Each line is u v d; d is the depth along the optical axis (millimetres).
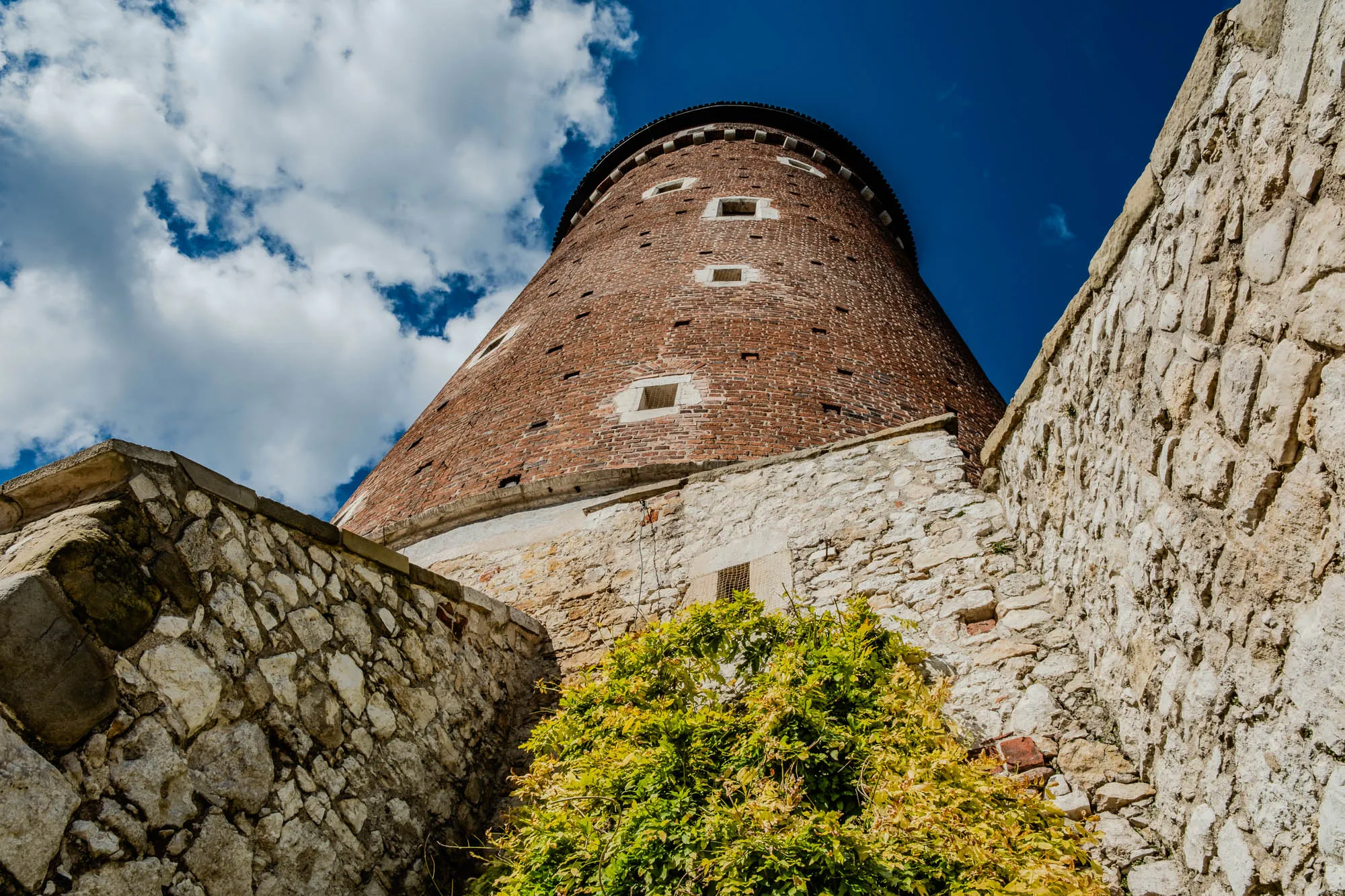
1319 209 3051
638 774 4922
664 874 4344
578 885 4551
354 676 5453
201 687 4406
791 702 5008
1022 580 6109
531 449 11266
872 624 5836
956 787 4332
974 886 3852
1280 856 3344
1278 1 3340
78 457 4496
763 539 7613
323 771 4930
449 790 5859
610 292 14828
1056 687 5289
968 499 6996
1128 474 4527
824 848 4086
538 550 8906
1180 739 4152
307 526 5566
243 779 4430
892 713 4957
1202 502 3793
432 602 6547
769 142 23469
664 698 5684
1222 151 3697
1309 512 3123
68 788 3680
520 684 7227
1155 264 4230
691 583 7605
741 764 4789
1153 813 4434
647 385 11938
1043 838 4160
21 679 3672
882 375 12742
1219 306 3652
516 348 14523
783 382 11914
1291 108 3230
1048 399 5688
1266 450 3330
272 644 4938
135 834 3850
